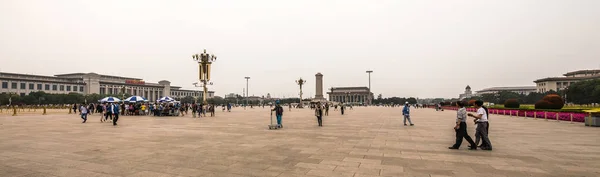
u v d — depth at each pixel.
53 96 116.81
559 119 28.64
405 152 10.79
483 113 11.27
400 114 44.94
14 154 10.17
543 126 22.20
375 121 28.30
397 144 12.78
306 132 17.83
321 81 113.06
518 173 7.70
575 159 9.50
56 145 12.23
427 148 11.70
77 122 26.27
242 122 26.70
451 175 7.49
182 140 13.95
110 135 15.93
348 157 9.84
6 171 7.84
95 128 20.27
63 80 151.75
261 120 29.64
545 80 161.25
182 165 8.60
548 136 15.70
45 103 114.19
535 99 132.38
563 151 10.98
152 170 8.01
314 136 15.72
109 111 28.27
